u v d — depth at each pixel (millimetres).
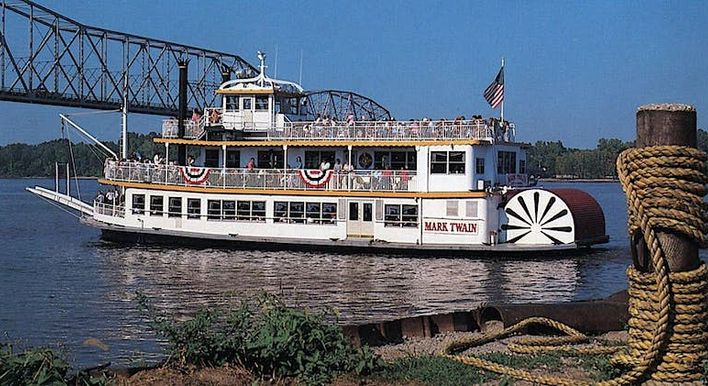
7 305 30125
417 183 45062
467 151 44188
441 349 14930
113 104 115500
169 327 12633
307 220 47188
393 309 28891
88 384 10750
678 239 9055
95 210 53375
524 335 15969
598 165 195125
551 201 43500
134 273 39188
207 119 53500
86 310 28969
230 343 12336
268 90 51844
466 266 40250
